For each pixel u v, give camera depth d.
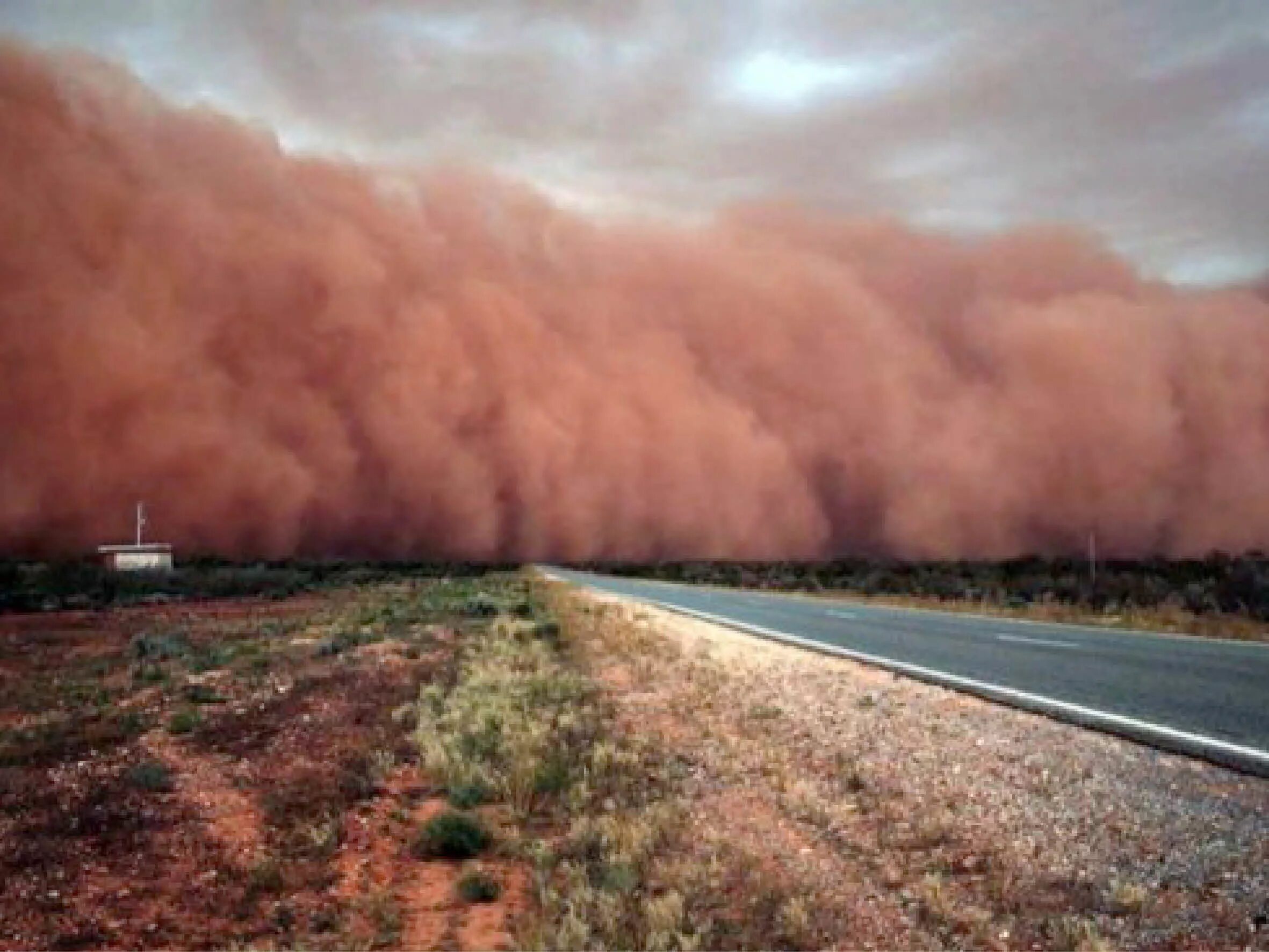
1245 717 7.46
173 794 6.86
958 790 5.87
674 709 9.10
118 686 12.42
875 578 35.12
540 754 7.23
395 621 19.55
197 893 5.02
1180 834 4.83
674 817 5.73
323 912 4.80
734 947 4.10
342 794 6.71
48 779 7.33
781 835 5.43
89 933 4.54
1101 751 6.46
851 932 4.14
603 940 4.23
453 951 4.36
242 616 23.86
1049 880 4.47
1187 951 3.72
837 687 9.77
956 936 4.04
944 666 10.91
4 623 22.28
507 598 25.34
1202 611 19.02
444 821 5.68
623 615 19.59
